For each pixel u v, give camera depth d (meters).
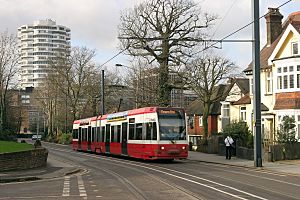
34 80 143.12
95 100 79.56
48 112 101.19
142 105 55.12
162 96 46.50
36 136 107.56
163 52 45.75
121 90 77.06
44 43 145.75
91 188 17.03
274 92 41.97
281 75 41.16
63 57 80.31
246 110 48.84
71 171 24.45
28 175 21.88
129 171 24.55
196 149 47.12
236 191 15.46
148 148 30.78
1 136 59.38
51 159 35.84
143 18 46.19
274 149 30.48
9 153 23.69
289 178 20.47
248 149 33.47
